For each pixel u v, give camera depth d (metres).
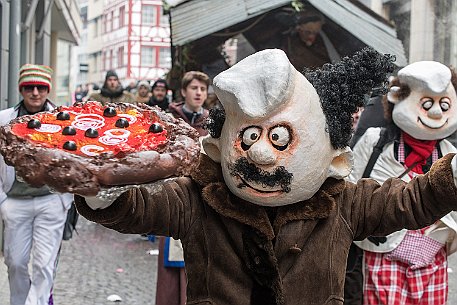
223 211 3.46
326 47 11.75
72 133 2.96
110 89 12.88
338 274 3.55
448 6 17.20
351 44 11.69
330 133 3.46
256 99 3.32
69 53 35.78
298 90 3.40
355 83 3.53
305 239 3.51
